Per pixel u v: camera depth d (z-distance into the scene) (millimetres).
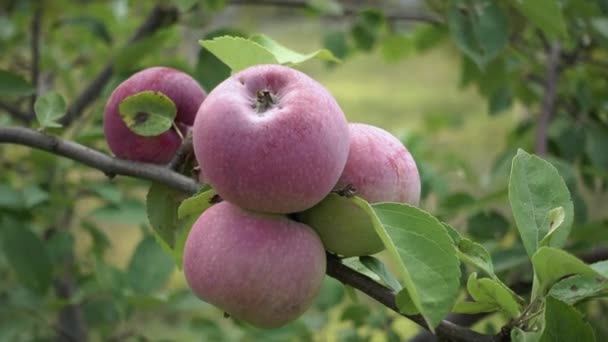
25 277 1362
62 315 1704
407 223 943
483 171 3084
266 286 946
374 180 965
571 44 1647
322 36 2049
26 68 1823
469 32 1358
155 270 1397
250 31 2635
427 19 1739
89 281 1586
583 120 1734
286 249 948
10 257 1359
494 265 1272
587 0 1632
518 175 1014
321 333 1912
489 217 1486
